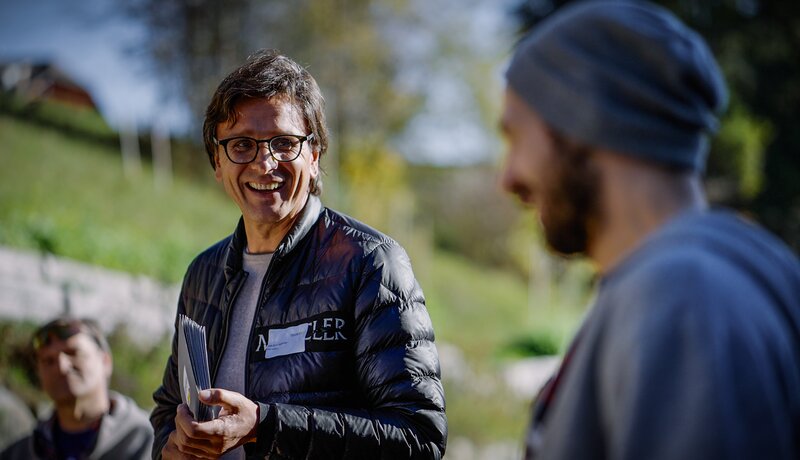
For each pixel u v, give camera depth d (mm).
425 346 1919
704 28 17000
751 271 880
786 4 17188
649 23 917
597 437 887
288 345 1917
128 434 2893
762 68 18078
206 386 1765
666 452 780
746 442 765
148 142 24875
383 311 1899
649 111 906
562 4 16828
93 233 10984
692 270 839
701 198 955
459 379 11133
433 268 26188
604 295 927
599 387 892
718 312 811
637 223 932
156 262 10977
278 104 2043
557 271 29859
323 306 1923
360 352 1894
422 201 35375
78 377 2852
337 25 24953
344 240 2002
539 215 1019
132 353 7512
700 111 921
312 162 2129
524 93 975
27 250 9344
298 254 2027
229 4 23578
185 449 1729
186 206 18578
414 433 1796
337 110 25422
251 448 1854
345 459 1746
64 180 16438
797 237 18656
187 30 23594
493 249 34688
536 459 951
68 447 2896
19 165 16438
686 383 790
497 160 34406
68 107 26391
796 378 843
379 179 24594
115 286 8750
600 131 912
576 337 989
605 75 916
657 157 907
